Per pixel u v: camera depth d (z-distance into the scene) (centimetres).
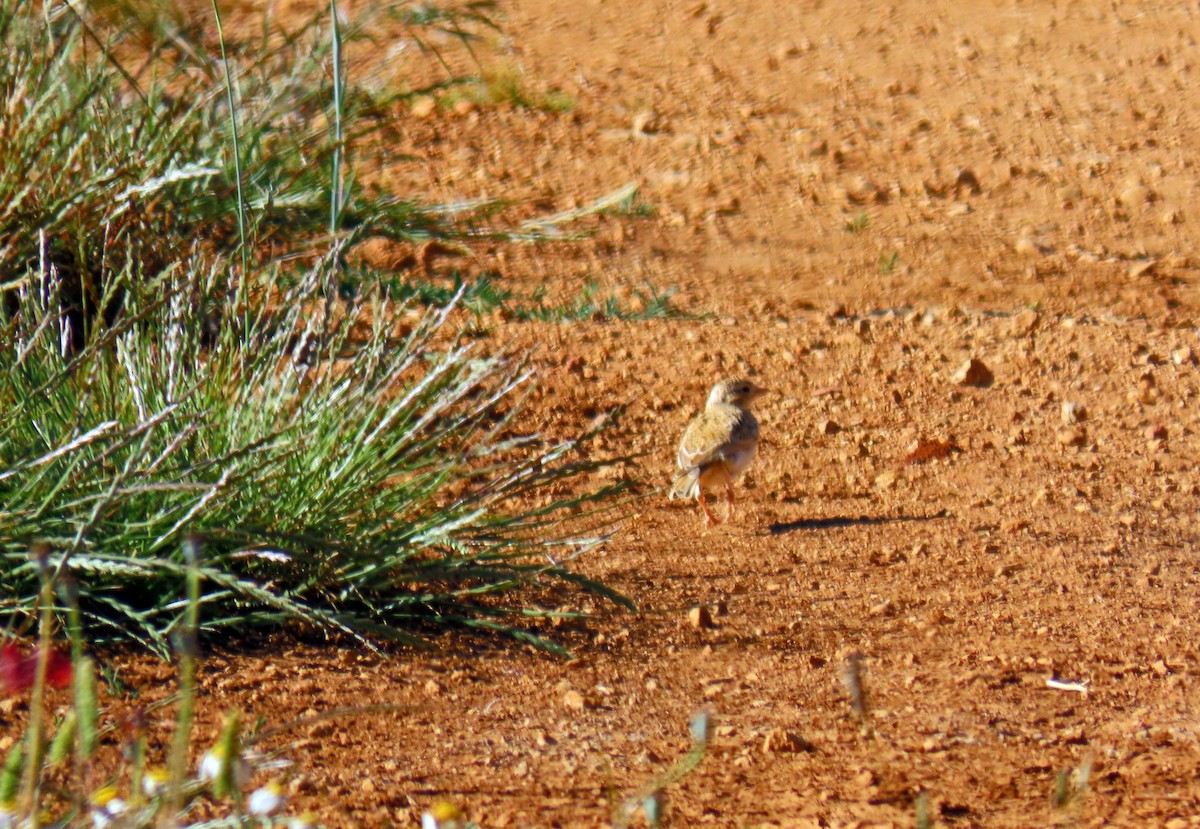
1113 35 2483
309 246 1476
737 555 1138
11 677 550
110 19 1344
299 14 2011
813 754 826
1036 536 1188
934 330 1589
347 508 953
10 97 1209
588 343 1514
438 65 2228
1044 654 977
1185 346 1560
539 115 2128
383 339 1055
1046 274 1777
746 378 1468
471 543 996
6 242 1120
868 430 1390
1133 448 1372
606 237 1809
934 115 2203
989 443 1372
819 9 2570
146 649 876
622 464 1288
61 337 1021
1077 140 2136
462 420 1024
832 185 1992
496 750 813
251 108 1481
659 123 2139
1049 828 739
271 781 736
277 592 937
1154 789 791
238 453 833
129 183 1168
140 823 559
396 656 920
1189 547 1187
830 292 1717
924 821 587
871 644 991
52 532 854
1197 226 1911
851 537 1183
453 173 1941
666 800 752
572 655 947
